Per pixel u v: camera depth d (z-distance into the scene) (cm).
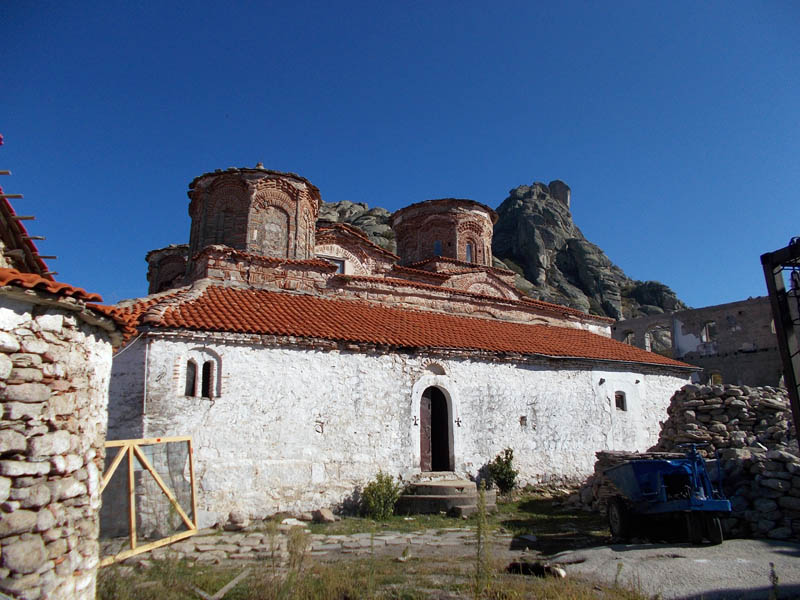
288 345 1381
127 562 853
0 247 819
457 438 1602
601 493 1416
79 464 589
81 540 581
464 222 2808
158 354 1218
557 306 2414
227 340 1305
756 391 1410
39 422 538
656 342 5206
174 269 2647
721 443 1314
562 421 1834
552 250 6750
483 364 1717
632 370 2086
